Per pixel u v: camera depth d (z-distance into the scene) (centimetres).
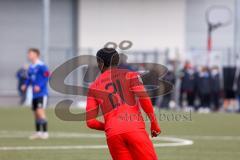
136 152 2769
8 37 12312
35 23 12356
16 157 4562
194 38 12781
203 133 6488
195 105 9825
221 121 7938
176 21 12488
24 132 6506
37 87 5762
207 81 9712
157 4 12425
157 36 12462
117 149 2800
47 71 5747
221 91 9969
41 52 11669
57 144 5425
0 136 6091
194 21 12744
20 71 10606
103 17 12275
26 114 8819
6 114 8819
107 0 12269
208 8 12544
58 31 12312
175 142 5625
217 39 12588
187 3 12669
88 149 5084
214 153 4866
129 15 12356
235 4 11681
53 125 7325
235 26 11550
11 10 12306
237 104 9944
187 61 9806
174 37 12494
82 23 12212
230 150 5062
